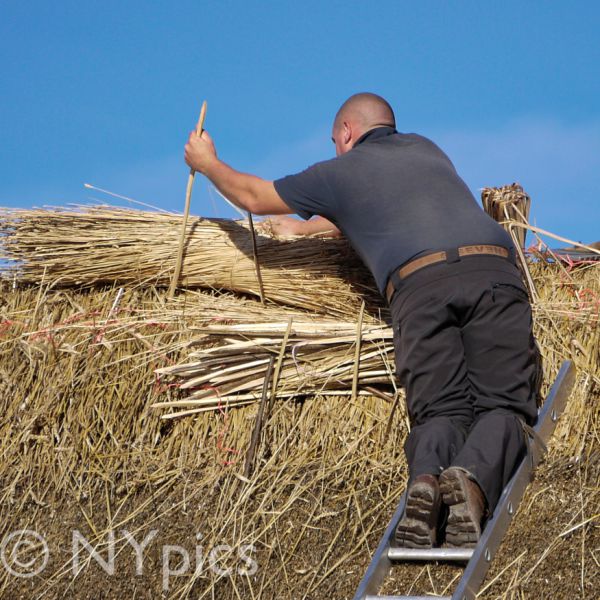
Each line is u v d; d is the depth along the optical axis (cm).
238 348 1703
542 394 1636
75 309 1870
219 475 1617
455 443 1483
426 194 1625
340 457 1609
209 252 1903
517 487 1470
